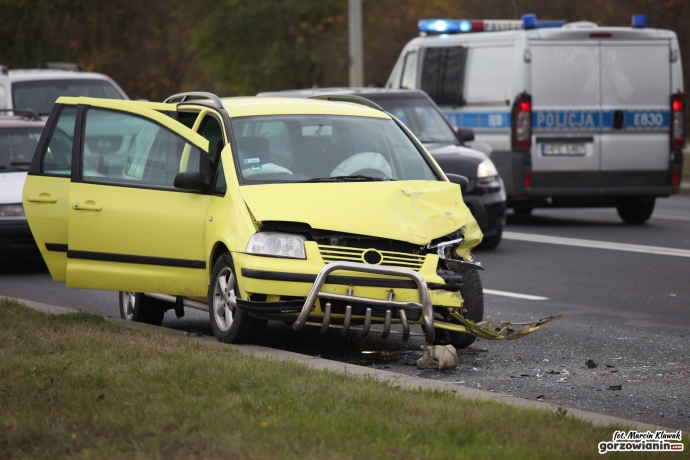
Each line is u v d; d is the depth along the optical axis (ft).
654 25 287.89
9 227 123.95
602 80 162.30
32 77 188.14
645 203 171.22
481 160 141.28
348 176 82.07
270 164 81.92
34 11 331.77
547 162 161.58
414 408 54.90
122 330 78.02
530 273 123.65
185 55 379.14
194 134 83.41
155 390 58.18
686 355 79.87
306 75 426.51
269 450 47.57
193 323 96.84
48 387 58.65
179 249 82.38
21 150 138.31
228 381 60.03
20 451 48.16
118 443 48.70
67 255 86.17
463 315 78.59
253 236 75.61
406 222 76.07
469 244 79.15
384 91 153.48
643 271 123.44
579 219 181.88
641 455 48.21
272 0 409.69
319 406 54.80
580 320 95.04
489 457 46.91
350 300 72.43
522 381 70.85
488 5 355.15
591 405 64.28
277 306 73.97
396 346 83.41
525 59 160.66
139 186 84.48
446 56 174.70
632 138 163.32
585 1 340.80
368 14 412.16
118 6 352.49
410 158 86.53
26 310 86.02
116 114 86.79
